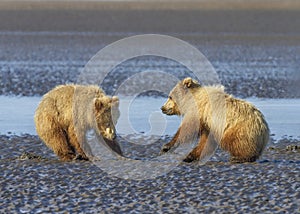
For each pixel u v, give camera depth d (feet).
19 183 55.72
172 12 260.42
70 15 249.34
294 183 55.62
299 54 159.63
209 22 232.32
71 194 52.90
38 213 48.37
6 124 81.46
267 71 131.23
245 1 300.40
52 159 63.93
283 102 98.53
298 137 75.51
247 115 61.41
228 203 50.57
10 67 134.41
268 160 63.46
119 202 50.96
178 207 49.73
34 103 95.81
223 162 62.69
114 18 242.58
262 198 51.75
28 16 245.65
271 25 224.12
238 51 164.96
